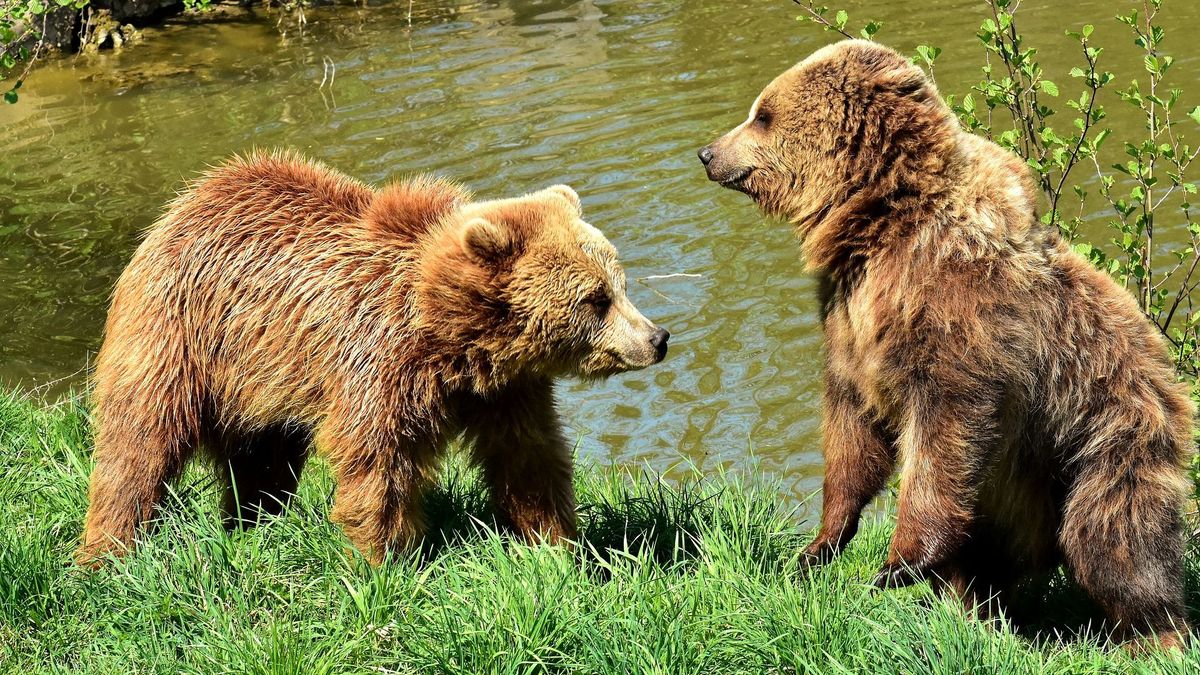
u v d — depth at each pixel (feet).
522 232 18.80
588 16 64.85
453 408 19.39
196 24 65.57
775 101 20.30
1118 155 45.39
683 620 17.29
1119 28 56.80
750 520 22.49
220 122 51.96
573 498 20.63
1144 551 19.61
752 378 34.68
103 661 16.63
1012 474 20.43
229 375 19.72
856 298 19.70
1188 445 19.97
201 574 18.12
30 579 18.01
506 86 54.54
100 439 19.84
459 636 16.53
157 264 19.76
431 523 21.54
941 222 18.80
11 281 40.27
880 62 19.56
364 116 51.47
